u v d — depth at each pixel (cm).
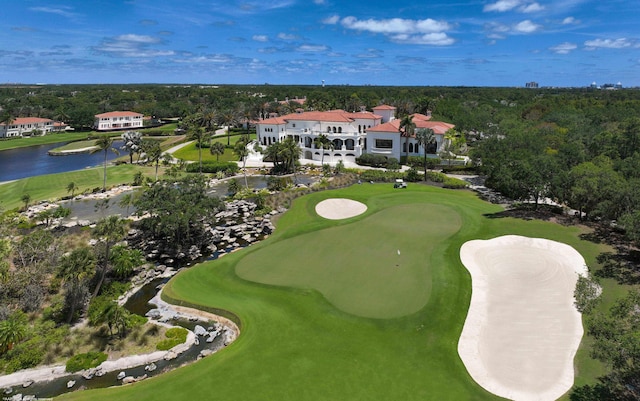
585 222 6197
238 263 5141
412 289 4244
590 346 3353
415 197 8094
